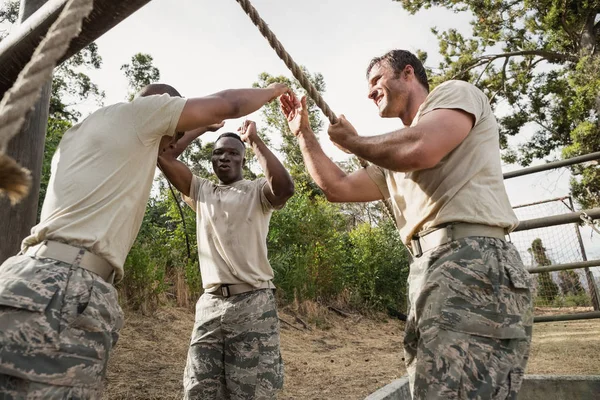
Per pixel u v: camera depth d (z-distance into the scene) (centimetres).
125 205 165
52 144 564
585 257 720
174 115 173
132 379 441
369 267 1187
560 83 1972
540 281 754
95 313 146
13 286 137
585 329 800
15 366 129
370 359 692
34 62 89
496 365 165
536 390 331
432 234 188
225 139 324
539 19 1942
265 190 295
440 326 171
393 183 217
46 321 135
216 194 307
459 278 173
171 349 560
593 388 319
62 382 135
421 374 172
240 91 199
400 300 1232
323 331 894
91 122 172
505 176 499
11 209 227
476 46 1958
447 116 181
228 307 279
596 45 1903
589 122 1767
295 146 2336
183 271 783
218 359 280
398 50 225
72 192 157
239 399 270
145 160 172
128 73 2284
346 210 2006
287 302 956
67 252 150
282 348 708
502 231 186
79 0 92
